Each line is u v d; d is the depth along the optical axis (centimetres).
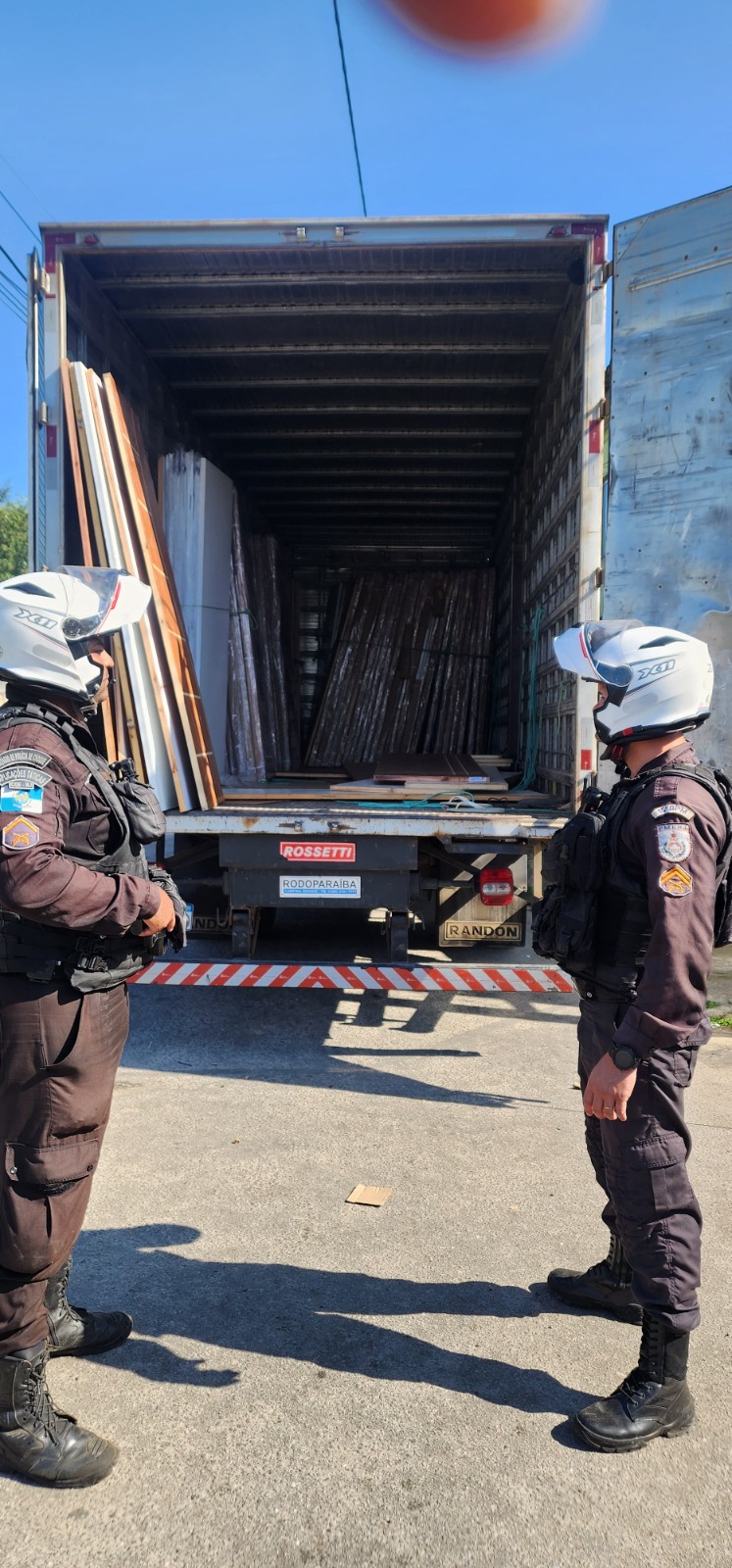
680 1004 196
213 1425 220
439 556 1030
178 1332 254
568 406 562
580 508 500
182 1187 332
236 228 478
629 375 495
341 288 582
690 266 480
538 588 670
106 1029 206
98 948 200
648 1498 199
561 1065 459
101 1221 309
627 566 501
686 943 195
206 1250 292
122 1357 245
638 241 489
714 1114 400
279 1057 466
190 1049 478
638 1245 215
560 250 523
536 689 663
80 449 481
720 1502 199
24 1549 186
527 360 664
